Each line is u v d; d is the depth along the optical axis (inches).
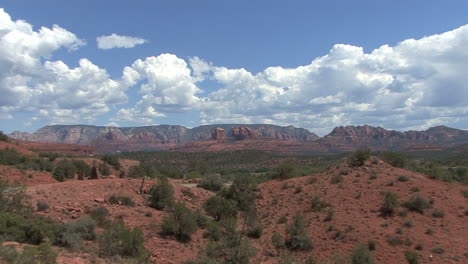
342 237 1192.2
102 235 793.6
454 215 1289.4
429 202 1366.9
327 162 5078.7
